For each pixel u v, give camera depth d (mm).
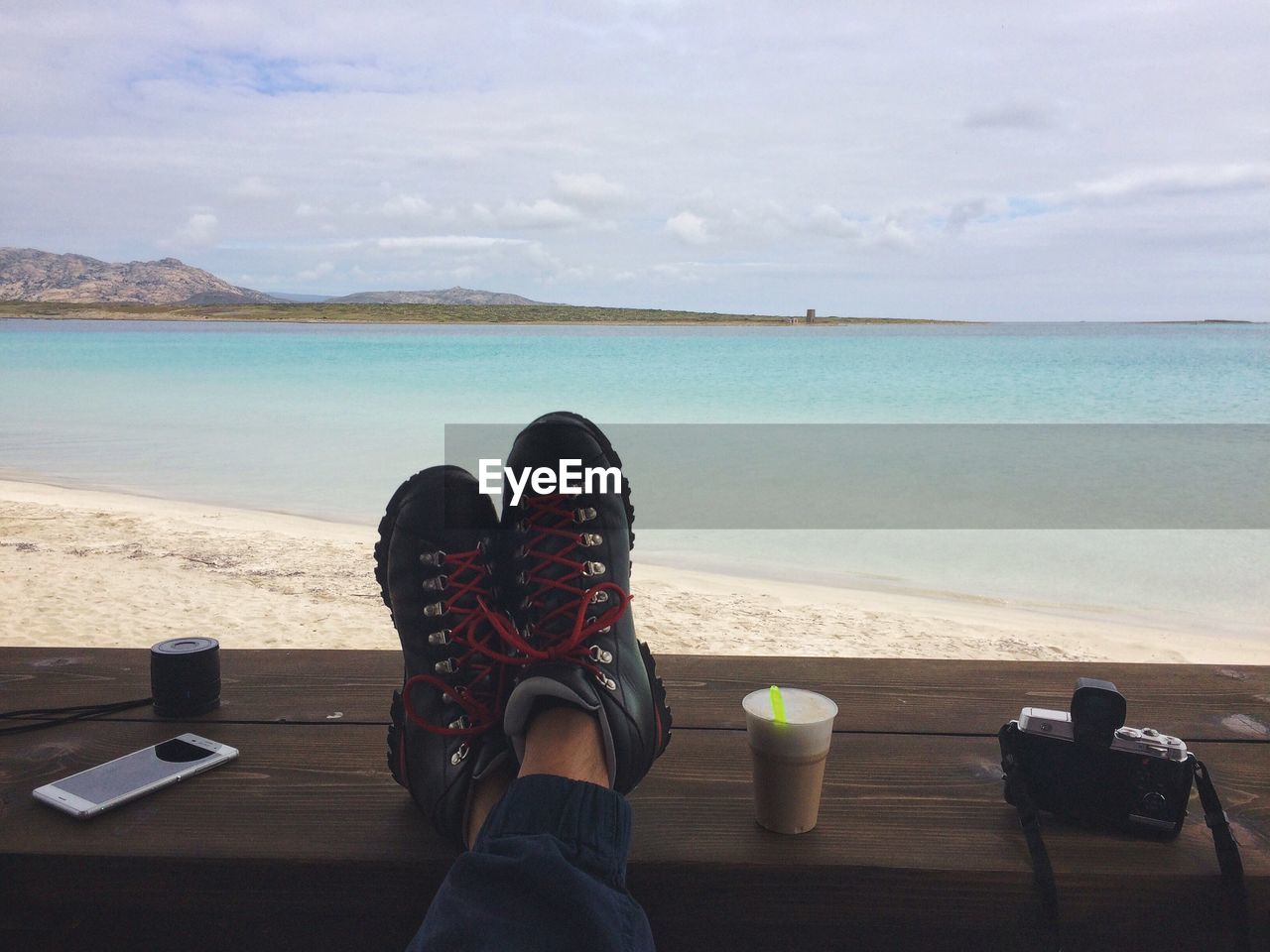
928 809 1169
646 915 973
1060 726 1115
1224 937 1042
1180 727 1428
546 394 21812
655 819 1141
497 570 1362
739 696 1561
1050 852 1067
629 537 1362
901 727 1428
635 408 18750
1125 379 26172
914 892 1034
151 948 1097
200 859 1045
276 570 5441
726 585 5395
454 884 876
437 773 1077
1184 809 1079
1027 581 5555
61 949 1101
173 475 9672
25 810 1156
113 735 1393
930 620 4633
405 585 1231
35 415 15844
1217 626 4633
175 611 4527
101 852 1050
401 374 27641
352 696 1549
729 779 1257
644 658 1233
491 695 1181
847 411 18047
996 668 1680
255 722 1445
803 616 4652
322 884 1061
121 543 6086
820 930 1057
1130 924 1043
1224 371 29516
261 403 18625
